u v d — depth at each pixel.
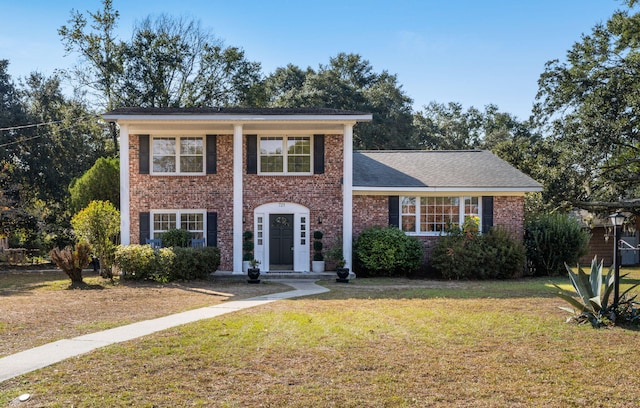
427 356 8.39
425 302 13.76
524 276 21.70
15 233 30.83
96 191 24.80
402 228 22.12
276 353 8.52
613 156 26.55
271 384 7.08
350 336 9.69
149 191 21.42
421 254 21.11
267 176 21.55
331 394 6.72
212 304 13.59
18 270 24.94
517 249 20.56
